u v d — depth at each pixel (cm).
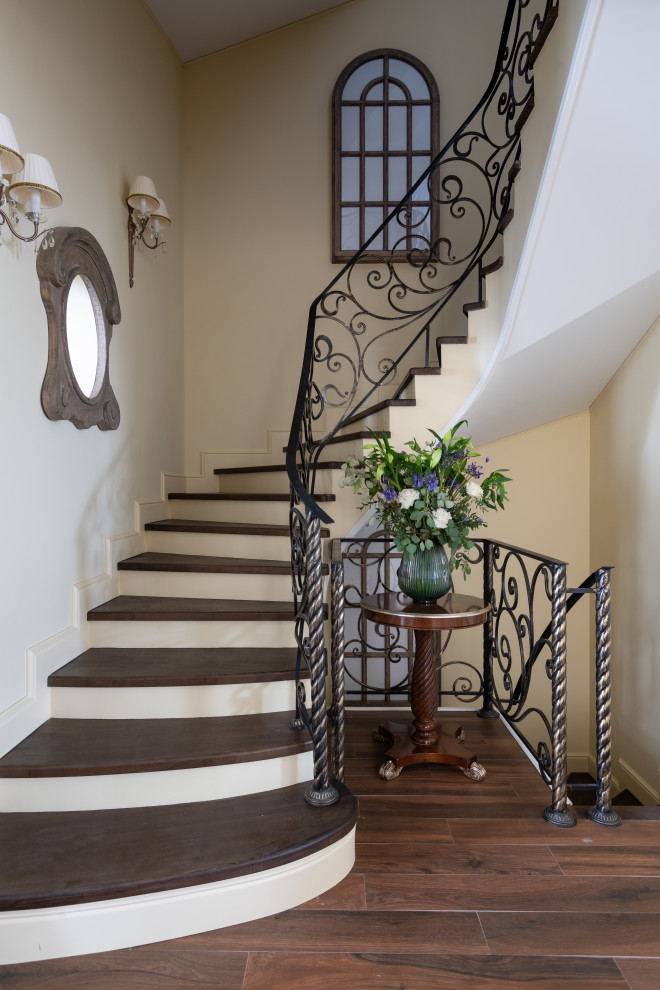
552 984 156
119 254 324
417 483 265
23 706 214
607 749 233
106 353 288
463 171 453
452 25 452
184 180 458
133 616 264
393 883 195
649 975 159
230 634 264
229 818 196
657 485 340
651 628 347
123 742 211
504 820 233
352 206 457
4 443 210
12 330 215
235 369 459
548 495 446
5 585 209
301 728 223
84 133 281
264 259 459
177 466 435
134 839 184
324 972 160
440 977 158
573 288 283
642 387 354
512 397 360
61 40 258
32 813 198
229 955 167
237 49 459
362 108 456
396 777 268
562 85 232
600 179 247
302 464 279
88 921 167
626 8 206
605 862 205
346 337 457
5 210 212
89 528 277
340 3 450
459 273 454
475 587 456
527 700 452
